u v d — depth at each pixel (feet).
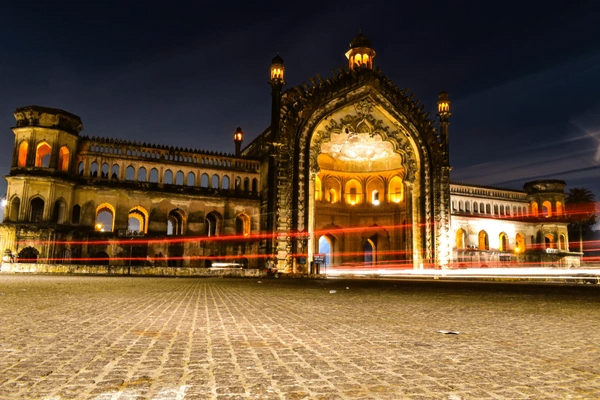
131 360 17.74
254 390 13.97
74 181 133.08
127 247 136.67
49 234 125.49
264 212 150.20
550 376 15.85
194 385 14.42
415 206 164.76
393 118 162.61
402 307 40.93
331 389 14.11
